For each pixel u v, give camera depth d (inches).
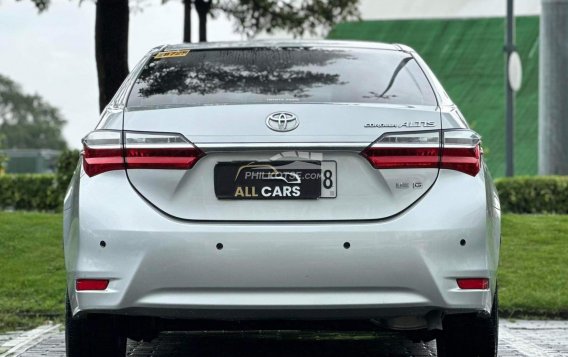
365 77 325.4
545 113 1409.9
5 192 1370.6
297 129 294.4
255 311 290.8
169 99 314.3
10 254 679.7
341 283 288.8
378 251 289.1
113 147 297.0
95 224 293.0
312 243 288.4
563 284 620.7
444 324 325.4
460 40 2142.0
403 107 303.0
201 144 293.3
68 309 319.3
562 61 1401.3
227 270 288.4
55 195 1071.0
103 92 783.1
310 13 1009.5
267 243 288.4
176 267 289.1
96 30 786.2
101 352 324.2
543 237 740.7
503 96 2032.5
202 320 309.1
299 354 420.5
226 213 292.4
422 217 291.3
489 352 328.8
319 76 324.5
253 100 310.3
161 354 419.5
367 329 315.9
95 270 292.5
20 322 539.8
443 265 290.8
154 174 294.5
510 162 1286.9
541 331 516.7
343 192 293.3
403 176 294.4
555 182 1147.3
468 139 298.5
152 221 291.1
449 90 2071.9
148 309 292.4
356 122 296.0
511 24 1296.8
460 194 294.5
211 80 323.0
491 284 302.5
